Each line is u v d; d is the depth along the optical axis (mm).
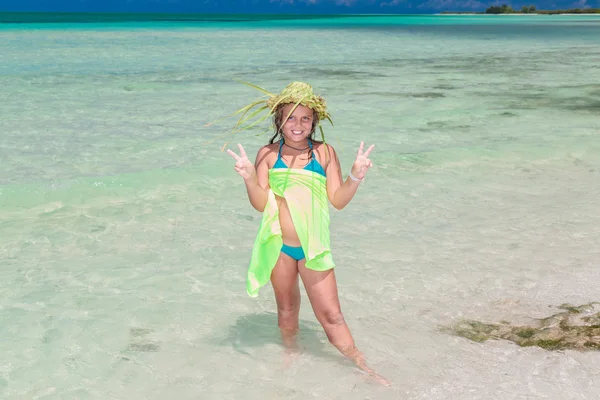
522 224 5539
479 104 11859
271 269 3266
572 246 5016
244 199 6188
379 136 8953
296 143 3271
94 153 7676
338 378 3195
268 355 3430
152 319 3832
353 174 3096
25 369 3258
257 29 45094
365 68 18047
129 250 4906
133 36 32250
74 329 3684
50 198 5941
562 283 4336
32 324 3725
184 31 39594
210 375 3234
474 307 4000
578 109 11445
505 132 9383
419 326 3746
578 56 23234
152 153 7746
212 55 21328
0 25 46531
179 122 9750
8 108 10555
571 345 3521
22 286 4234
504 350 3473
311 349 3488
